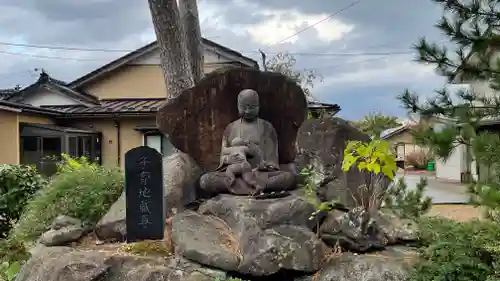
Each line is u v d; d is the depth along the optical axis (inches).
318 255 197.6
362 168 201.3
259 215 211.9
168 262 201.9
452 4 181.8
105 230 239.3
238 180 241.4
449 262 165.0
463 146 184.5
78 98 680.4
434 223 191.3
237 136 262.2
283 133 282.4
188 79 350.6
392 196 228.2
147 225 230.7
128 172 232.4
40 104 689.6
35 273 204.8
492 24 178.2
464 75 182.1
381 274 183.8
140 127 631.2
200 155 275.7
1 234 323.6
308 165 245.4
